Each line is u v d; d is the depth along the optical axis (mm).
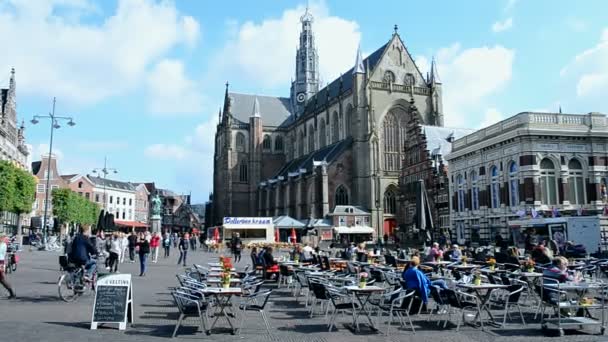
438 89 107000
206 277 22141
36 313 18016
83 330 15156
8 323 15969
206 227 161375
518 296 17469
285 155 143125
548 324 15594
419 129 82438
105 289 15695
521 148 49750
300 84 146000
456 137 85812
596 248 42469
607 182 50531
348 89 108938
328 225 92688
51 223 100688
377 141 99812
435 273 25438
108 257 38062
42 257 51656
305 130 131875
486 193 55938
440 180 73750
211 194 164625
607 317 18203
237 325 16656
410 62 108062
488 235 55094
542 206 48688
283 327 16438
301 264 29000
